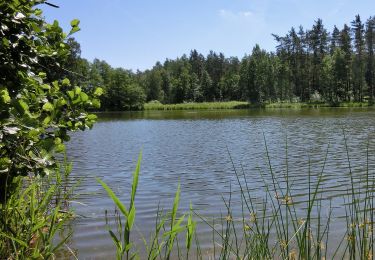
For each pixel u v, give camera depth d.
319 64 88.19
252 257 4.17
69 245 6.17
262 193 10.13
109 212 8.26
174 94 125.19
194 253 5.87
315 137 23.88
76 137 28.69
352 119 38.19
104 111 96.38
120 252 2.80
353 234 4.08
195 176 12.94
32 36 4.71
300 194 9.87
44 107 4.15
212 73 143.12
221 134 28.20
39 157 3.96
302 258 3.91
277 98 90.88
